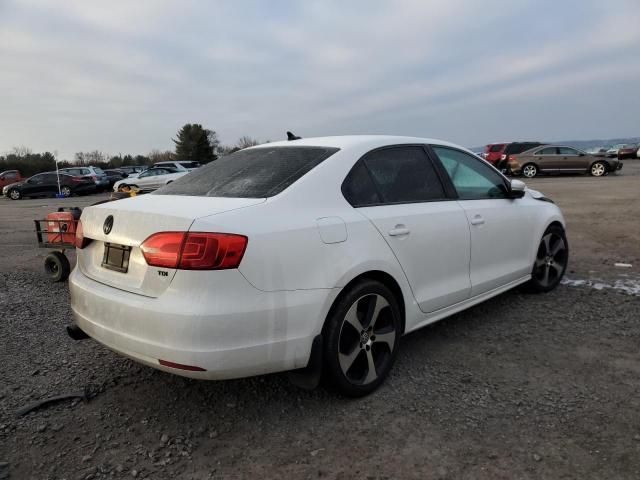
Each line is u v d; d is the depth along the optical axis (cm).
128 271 275
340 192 307
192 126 7412
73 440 269
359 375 309
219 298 244
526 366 346
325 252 281
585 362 350
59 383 334
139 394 319
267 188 292
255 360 255
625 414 282
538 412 287
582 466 238
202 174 348
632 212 1105
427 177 373
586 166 2416
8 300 527
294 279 266
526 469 237
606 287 527
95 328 282
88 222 309
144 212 269
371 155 338
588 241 795
